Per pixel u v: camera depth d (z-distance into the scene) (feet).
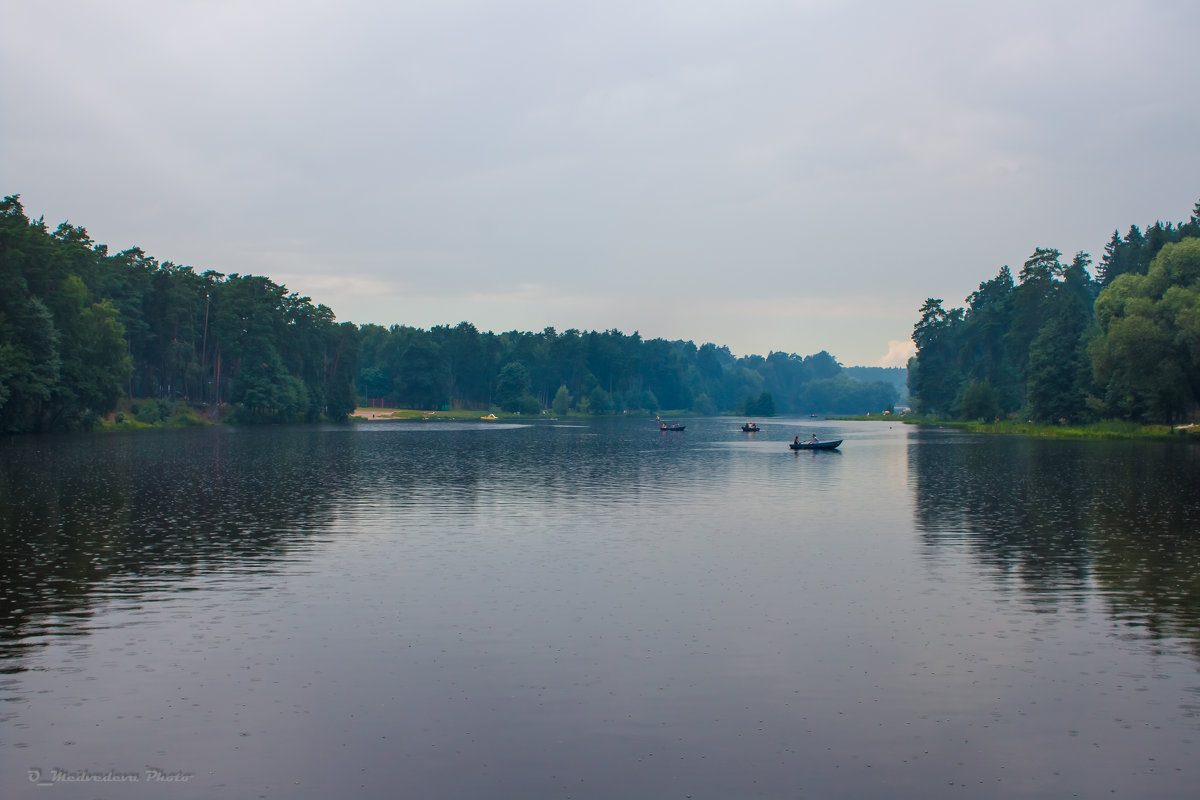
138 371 505.25
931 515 132.77
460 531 116.26
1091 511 136.15
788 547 105.40
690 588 83.87
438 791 44.11
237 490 161.38
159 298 491.31
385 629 69.87
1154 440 336.70
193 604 77.10
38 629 69.26
